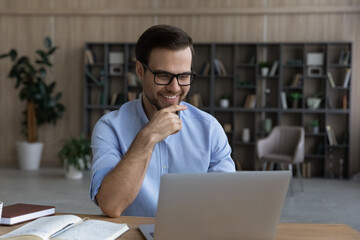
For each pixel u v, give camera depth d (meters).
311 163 7.32
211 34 7.45
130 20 7.59
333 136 7.06
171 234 1.14
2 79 7.85
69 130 7.76
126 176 1.41
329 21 7.21
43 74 7.21
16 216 1.41
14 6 7.74
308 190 5.95
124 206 1.46
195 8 7.41
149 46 1.43
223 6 7.39
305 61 7.14
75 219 1.38
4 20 7.81
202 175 1.11
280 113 7.12
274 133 6.29
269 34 7.35
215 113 7.52
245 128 7.43
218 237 1.16
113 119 1.63
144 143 1.43
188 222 1.13
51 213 1.54
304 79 7.18
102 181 1.45
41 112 7.43
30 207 1.54
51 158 7.82
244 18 7.39
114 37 7.64
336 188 6.13
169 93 1.46
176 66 1.42
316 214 4.56
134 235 1.32
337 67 7.18
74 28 7.70
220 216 1.14
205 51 7.48
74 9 7.64
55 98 7.41
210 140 1.66
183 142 1.64
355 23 7.14
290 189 5.93
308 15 7.25
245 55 7.39
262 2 7.31
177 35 1.42
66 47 7.73
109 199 1.43
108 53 7.54
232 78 7.43
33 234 1.19
